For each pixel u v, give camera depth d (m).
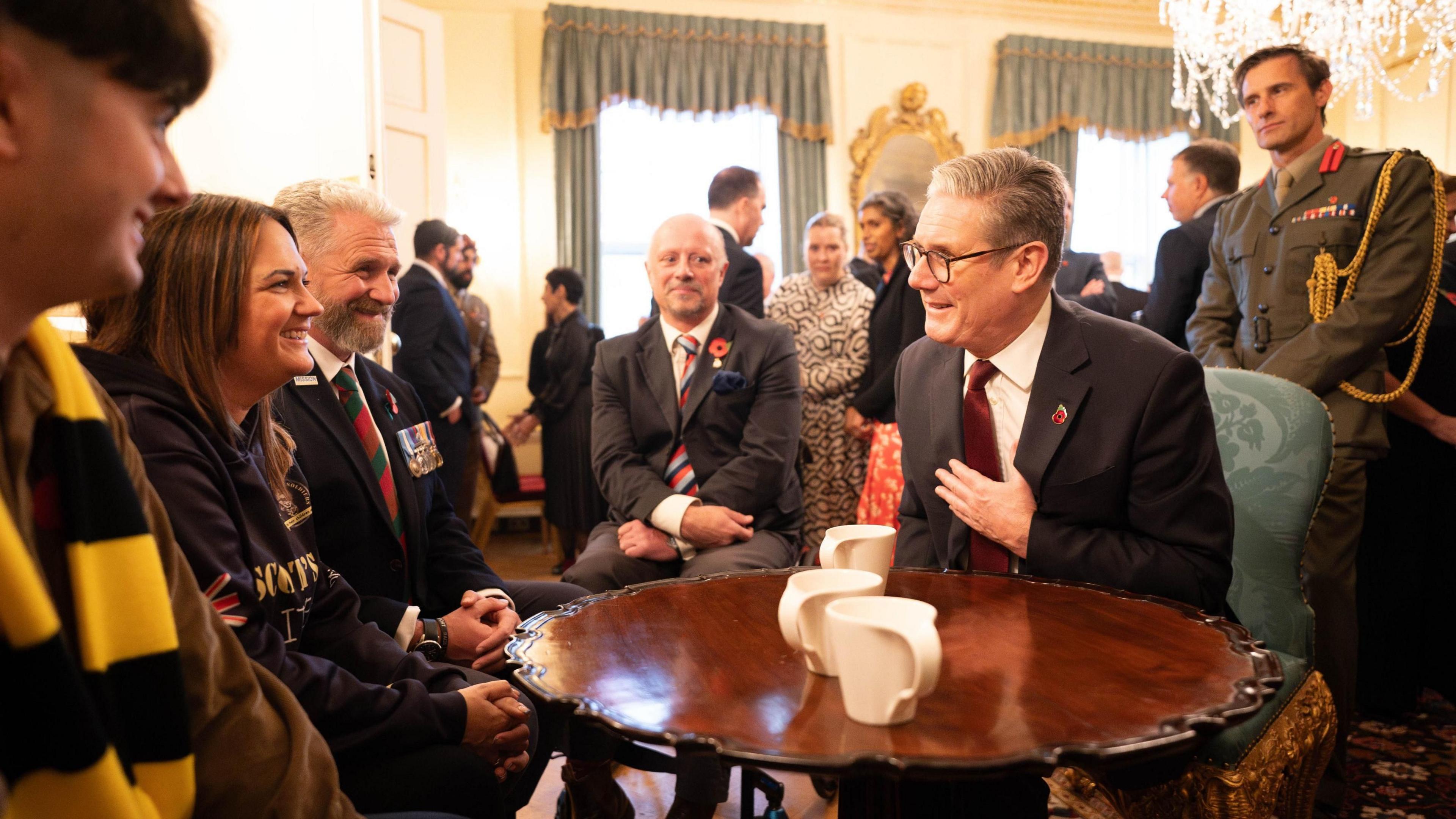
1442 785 2.32
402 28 4.63
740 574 1.60
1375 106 8.34
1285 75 2.55
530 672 1.08
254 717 0.90
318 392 1.78
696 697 1.00
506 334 7.31
